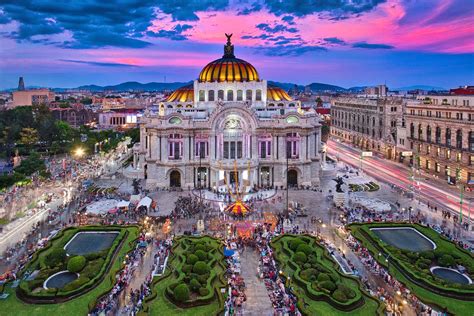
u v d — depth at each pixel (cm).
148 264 6950
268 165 12550
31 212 9669
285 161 12369
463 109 12850
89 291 5931
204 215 9550
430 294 5856
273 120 12456
